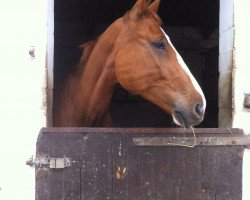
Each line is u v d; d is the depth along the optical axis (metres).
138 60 2.05
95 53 2.37
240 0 2.14
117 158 1.98
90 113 2.44
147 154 2.00
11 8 2.01
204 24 5.54
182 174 2.02
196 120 1.90
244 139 2.05
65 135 1.96
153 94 2.05
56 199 1.98
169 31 5.76
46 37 2.02
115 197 1.99
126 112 5.58
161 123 5.62
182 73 1.96
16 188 2.00
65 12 5.11
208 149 2.04
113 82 2.32
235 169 2.06
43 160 1.95
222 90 2.31
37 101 2.01
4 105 2.00
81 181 1.98
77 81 2.60
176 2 4.77
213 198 2.05
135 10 2.12
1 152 2.00
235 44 2.14
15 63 2.00
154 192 2.01
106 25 5.66
